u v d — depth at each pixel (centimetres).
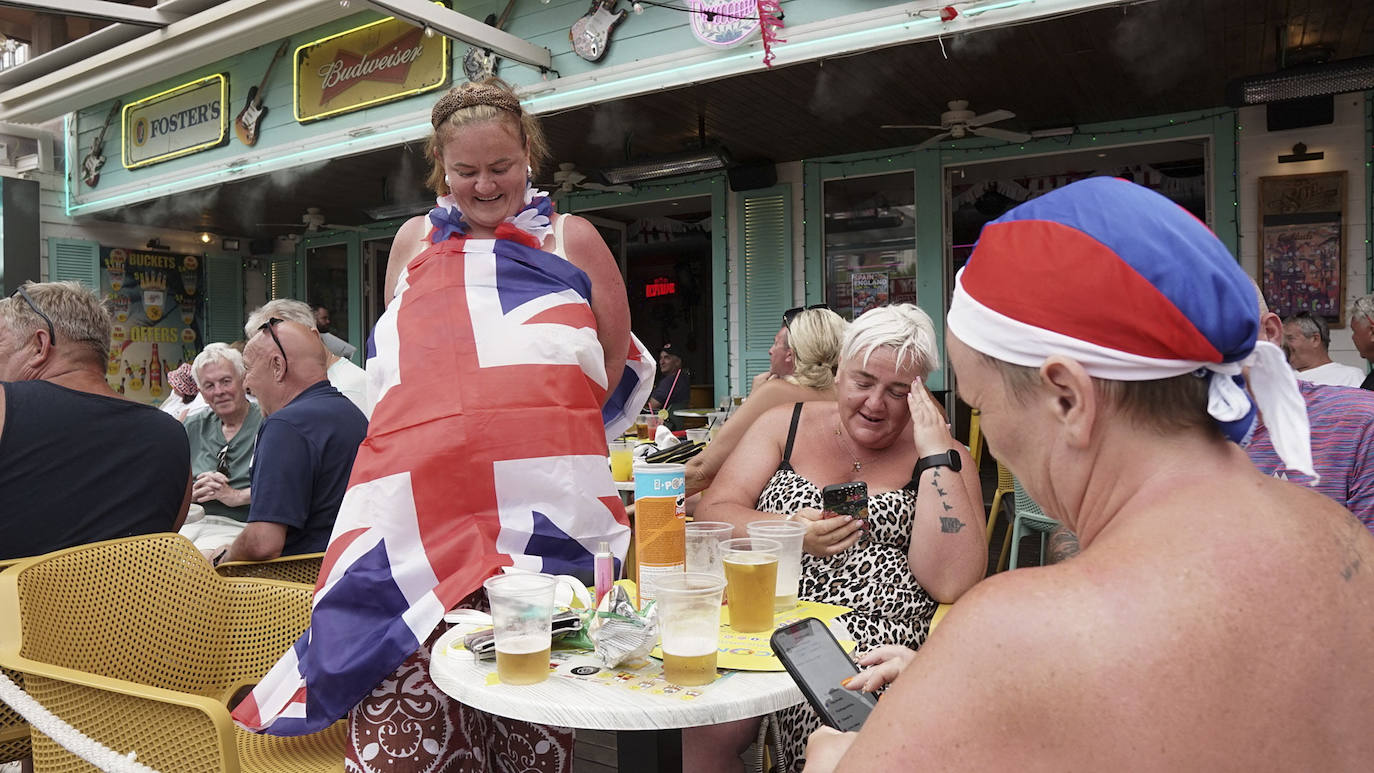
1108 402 65
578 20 582
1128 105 618
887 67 532
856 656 138
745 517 203
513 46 573
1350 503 185
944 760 59
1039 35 482
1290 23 475
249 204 925
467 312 162
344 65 704
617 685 119
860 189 748
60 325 223
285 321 263
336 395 261
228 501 333
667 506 144
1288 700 56
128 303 1038
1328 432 187
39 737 167
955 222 895
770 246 775
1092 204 66
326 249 1088
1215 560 59
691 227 1065
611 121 647
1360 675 58
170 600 199
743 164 764
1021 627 59
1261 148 604
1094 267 64
